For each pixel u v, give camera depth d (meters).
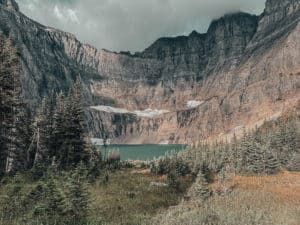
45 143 57.44
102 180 46.38
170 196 42.00
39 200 27.22
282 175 72.06
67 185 27.41
